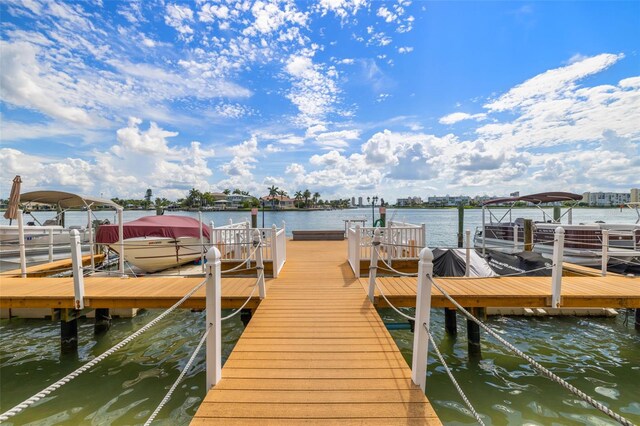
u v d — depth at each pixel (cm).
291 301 608
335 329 486
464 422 434
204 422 288
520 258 921
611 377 546
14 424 438
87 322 809
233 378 356
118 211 895
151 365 596
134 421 441
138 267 1088
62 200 1319
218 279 345
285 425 284
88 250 1291
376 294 625
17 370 591
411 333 740
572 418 442
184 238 1151
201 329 758
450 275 862
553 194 1328
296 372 369
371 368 378
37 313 823
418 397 324
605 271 779
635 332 715
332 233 1555
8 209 1066
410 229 868
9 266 1051
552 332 717
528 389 512
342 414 298
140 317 828
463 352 640
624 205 1386
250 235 918
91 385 532
